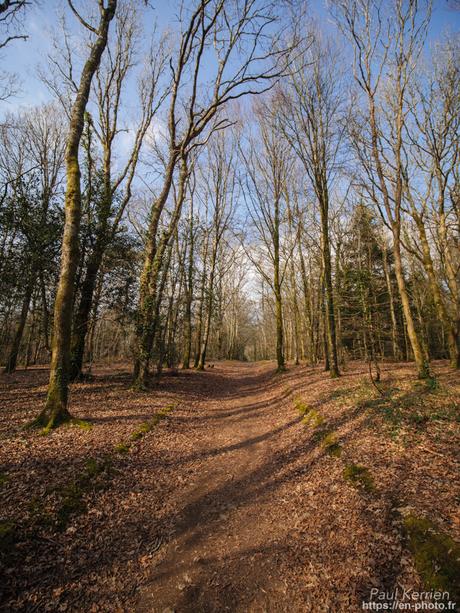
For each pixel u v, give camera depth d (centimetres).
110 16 750
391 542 315
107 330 2436
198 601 292
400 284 967
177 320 1892
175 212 1199
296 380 1394
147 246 1161
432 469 425
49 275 1104
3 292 1054
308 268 2288
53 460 488
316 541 354
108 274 1225
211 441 738
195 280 1938
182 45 1020
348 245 1934
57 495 403
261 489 502
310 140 1330
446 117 1240
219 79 1104
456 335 1287
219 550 362
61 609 272
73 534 356
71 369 1178
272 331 4741
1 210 989
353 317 1129
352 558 314
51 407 639
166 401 1008
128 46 1335
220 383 1664
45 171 1812
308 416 811
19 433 586
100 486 450
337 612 263
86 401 902
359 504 391
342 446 564
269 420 914
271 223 1811
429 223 1477
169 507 450
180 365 2639
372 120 977
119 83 1338
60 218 1088
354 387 976
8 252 1034
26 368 1794
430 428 563
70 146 684
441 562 271
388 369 1396
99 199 1170
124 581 313
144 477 515
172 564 341
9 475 428
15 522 338
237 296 4353
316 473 512
